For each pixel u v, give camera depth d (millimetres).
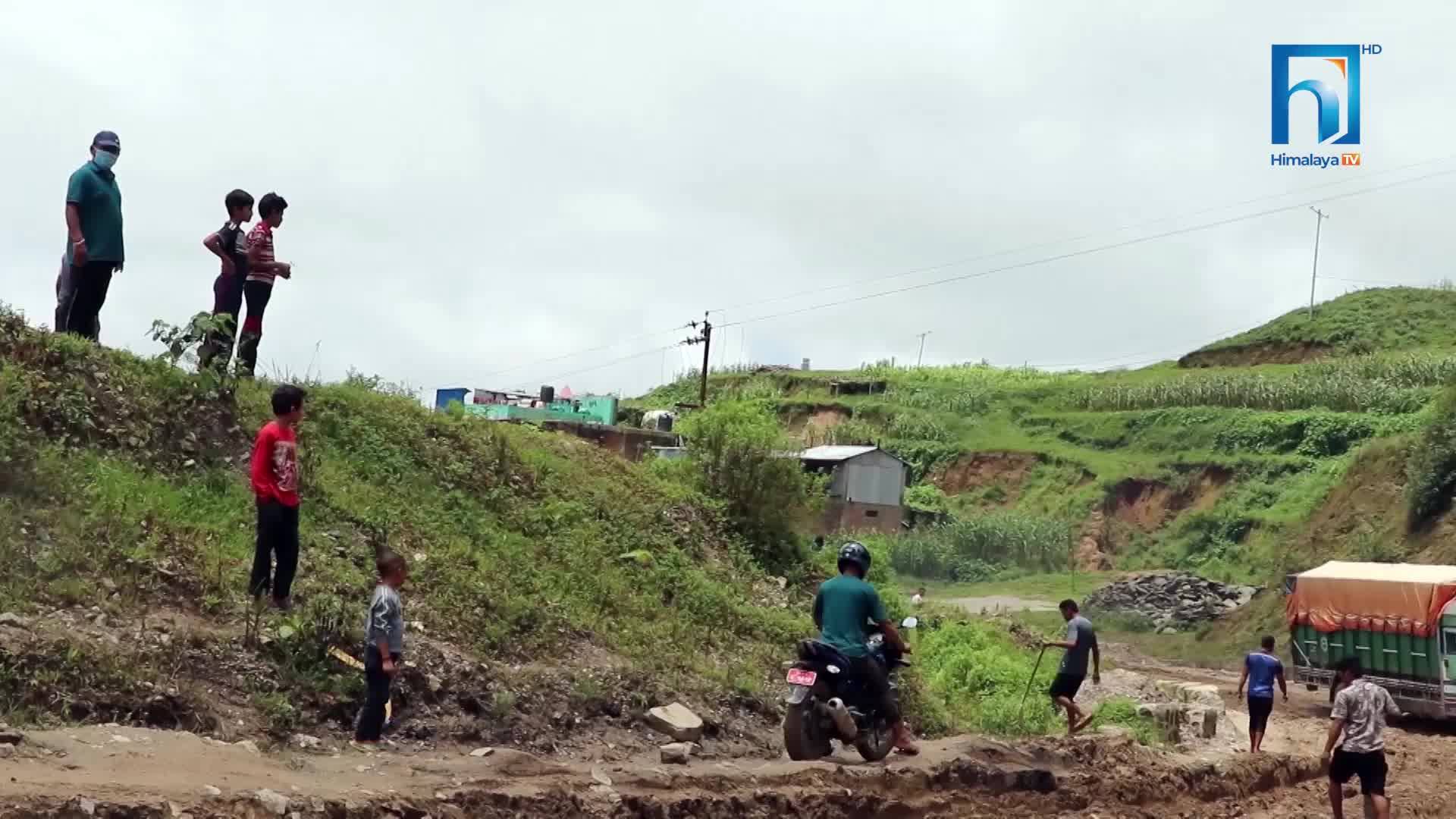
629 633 14117
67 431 11875
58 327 13555
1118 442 72375
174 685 9180
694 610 15797
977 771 11570
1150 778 12953
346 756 9023
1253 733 17781
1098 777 12602
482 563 13844
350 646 10742
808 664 11461
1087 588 49969
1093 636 16203
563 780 8969
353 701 10219
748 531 19500
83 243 13070
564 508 16438
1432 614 24297
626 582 15594
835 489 53656
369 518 13422
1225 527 58500
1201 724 19312
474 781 8531
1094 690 23125
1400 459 43812
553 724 11398
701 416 20531
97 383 12664
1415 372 69938
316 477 13656
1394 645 25078
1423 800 14641
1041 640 26453
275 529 10664
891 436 79125
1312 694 28531
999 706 17359
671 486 19438
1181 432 69750
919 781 11016
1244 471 63250
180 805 6652
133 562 10445
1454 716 23859
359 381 17312
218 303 13883
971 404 82938
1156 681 24906
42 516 10531
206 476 12594
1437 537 38375
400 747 9953
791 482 19891
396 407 16656
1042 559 56188
